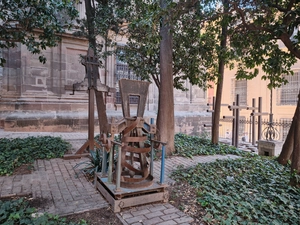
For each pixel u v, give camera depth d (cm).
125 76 1254
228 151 777
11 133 916
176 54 775
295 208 351
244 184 449
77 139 873
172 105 699
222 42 770
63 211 319
